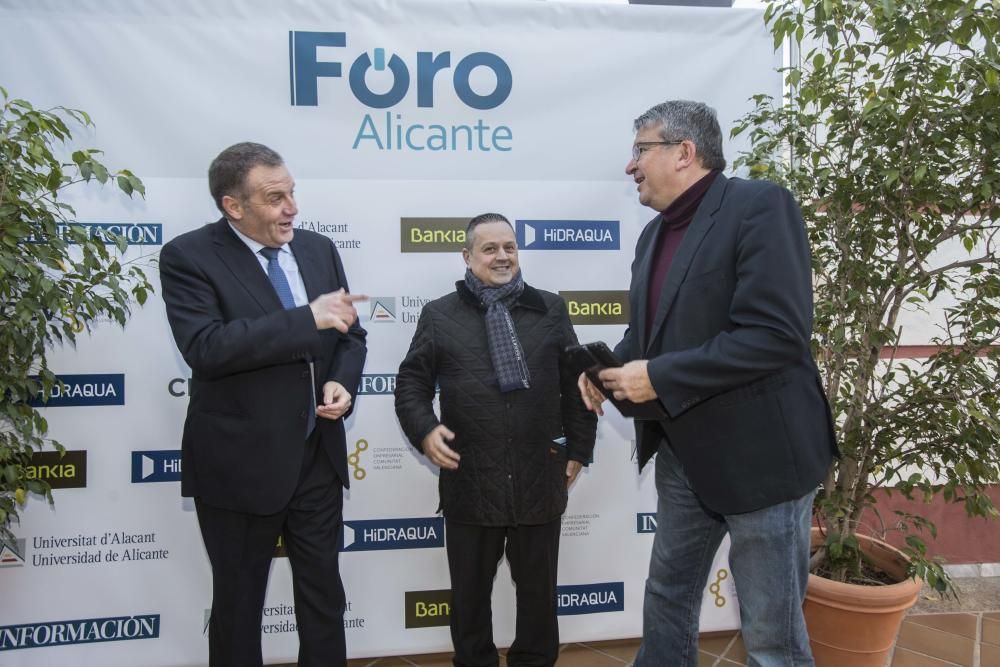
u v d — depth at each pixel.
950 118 2.00
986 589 3.12
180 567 2.52
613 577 2.74
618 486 2.74
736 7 2.76
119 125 2.43
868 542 2.52
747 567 1.62
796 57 2.75
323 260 2.03
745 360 1.43
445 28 2.59
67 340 2.43
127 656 2.50
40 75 2.38
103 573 2.47
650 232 1.95
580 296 2.71
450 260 2.63
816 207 2.28
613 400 1.66
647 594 2.02
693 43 2.71
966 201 2.18
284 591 2.60
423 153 2.60
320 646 1.89
